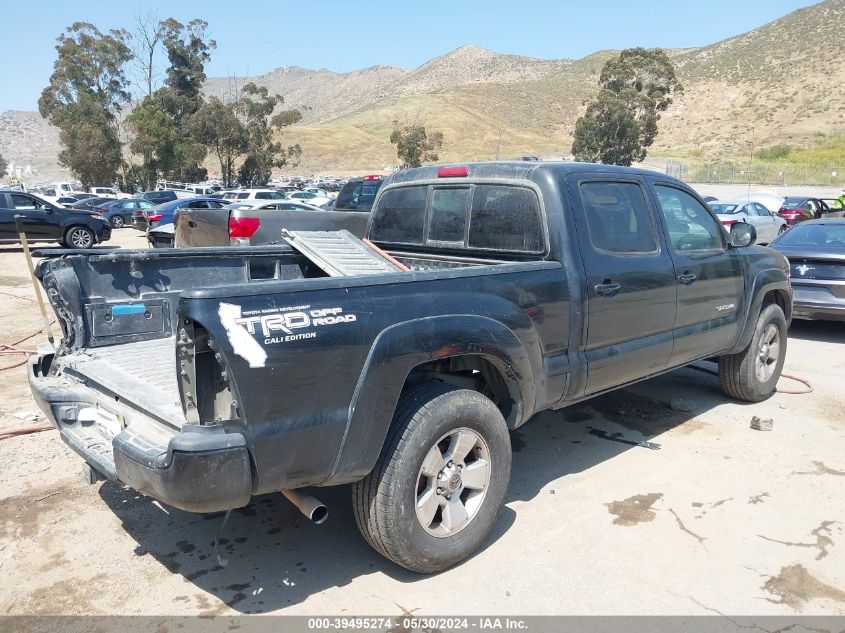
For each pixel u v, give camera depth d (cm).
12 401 600
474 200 454
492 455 357
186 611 316
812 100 12812
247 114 7250
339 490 445
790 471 470
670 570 351
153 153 6612
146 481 281
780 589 336
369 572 349
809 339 916
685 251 505
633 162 7281
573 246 407
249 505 423
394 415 325
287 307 284
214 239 783
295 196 3650
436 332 327
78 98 6656
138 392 327
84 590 331
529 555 364
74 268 405
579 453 502
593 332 420
